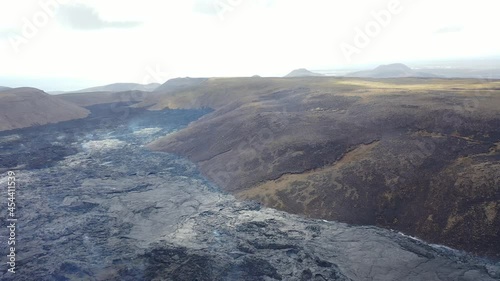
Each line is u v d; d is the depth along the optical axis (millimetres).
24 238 32562
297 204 36562
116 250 29859
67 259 28578
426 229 30328
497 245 26969
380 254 27688
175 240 31109
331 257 27562
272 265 26750
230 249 29266
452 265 25922
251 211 36625
